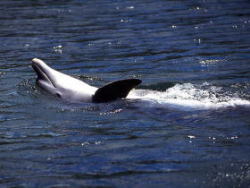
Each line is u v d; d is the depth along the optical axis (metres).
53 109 26.77
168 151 20.12
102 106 26.92
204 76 32.34
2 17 57.78
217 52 38.78
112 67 35.81
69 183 17.70
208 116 24.17
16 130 23.58
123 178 17.94
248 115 23.95
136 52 39.88
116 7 62.22
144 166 18.84
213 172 17.98
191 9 58.97
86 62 37.41
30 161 19.80
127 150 20.45
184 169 18.39
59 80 30.39
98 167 18.94
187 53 38.97
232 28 47.56
